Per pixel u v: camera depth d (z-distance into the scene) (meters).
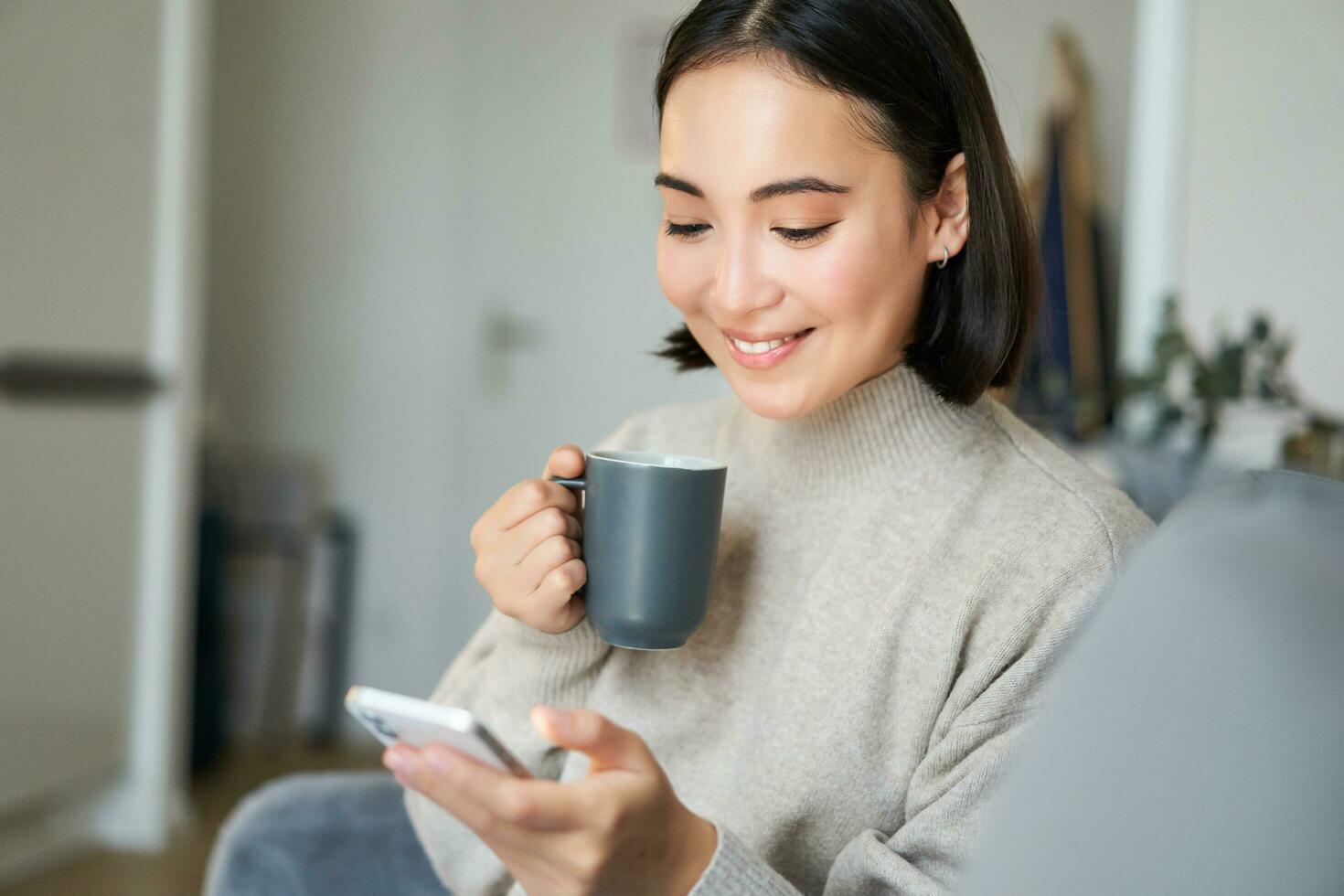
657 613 0.77
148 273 2.76
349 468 3.72
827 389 0.84
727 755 0.95
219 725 3.28
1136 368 2.60
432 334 3.70
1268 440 2.38
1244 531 0.41
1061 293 3.29
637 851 0.61
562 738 0.59
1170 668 0.38
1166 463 2.30
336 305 3.71
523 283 3.67
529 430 3.69
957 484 0.91
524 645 0.93
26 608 2.45
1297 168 2.60
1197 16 2.77
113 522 2.69
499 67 3.64
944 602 0.88
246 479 3.56
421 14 3.63
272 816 1.08
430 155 3.67
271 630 3.50
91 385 2.59
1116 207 3.40
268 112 3.67
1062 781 0.39
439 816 0.98
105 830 2.79
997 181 0.87
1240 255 2.70
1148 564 0.41
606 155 3.60
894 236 0.82
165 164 2.77
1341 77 2.52
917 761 0.88
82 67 2.51
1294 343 2.57
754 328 0.82
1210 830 0.37
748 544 1.00
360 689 0.57
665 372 3.61
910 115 0.80
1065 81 3.35
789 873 0.92
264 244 3.69
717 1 0.79
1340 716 0.36
